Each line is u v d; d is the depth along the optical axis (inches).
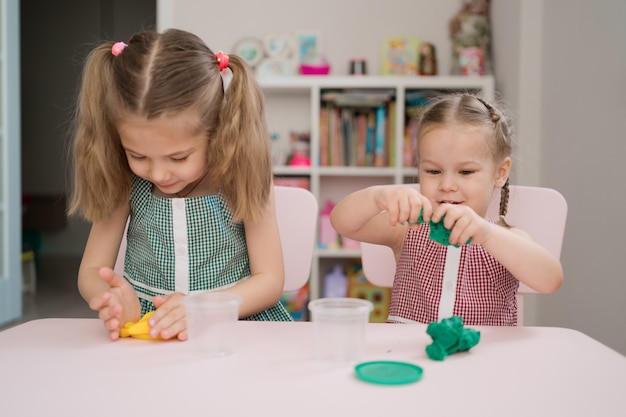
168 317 34.3
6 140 125.4
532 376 27.1
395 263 58.7
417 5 136.3
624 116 77.4
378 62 137.2
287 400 24.0
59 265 225.0
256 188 48.2
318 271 134.0
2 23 124.5
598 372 27.7
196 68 43.3
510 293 53.7
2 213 126.0
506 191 55.3
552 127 103.8
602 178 83.7
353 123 131.0
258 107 48.5
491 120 51.6
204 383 26.1
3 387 25.7
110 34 251.4
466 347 30.5
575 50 94.3
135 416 22.5
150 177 42.9
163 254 51.2
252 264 50.0
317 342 29.7
